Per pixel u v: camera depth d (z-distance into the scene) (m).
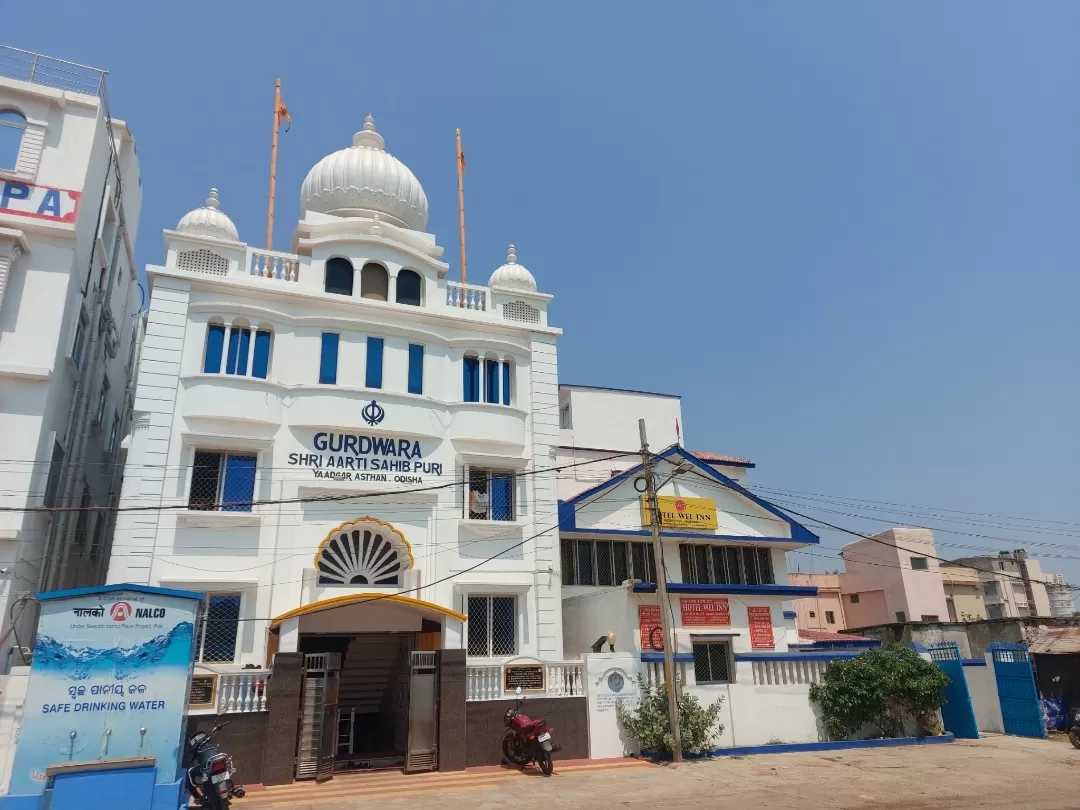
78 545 21.19
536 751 15.88
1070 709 21.86
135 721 12.12
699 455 29.09
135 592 12.62
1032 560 53.72
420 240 23.11
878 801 13.22
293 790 14.20
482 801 13.24
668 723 17.36
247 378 18.47
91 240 19.72
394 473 19.55
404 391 20.39
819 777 15.29
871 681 19.73
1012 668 21.92
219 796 11.95
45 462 16.77
